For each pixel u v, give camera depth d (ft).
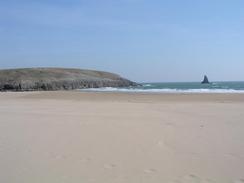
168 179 19.38
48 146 28.30
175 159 24.04
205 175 20.21
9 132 35.70
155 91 176.76
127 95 130.41
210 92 152.05
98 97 118.73
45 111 62.18
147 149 27.25
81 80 347.77
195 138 31.99
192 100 97.45
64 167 21.86
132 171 20.99
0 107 73.61
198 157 24.62
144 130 36.88
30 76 332.80
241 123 43.09
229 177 19.86
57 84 318.04
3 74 333.42
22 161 23.34
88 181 19.01
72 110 64.34
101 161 23.40
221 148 27.66
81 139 31.42
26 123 43.47
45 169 21.39
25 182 18.88
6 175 20.17
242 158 24.32
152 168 21.68
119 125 41.09
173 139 31.48
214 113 57.31
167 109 66.18
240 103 83.61
